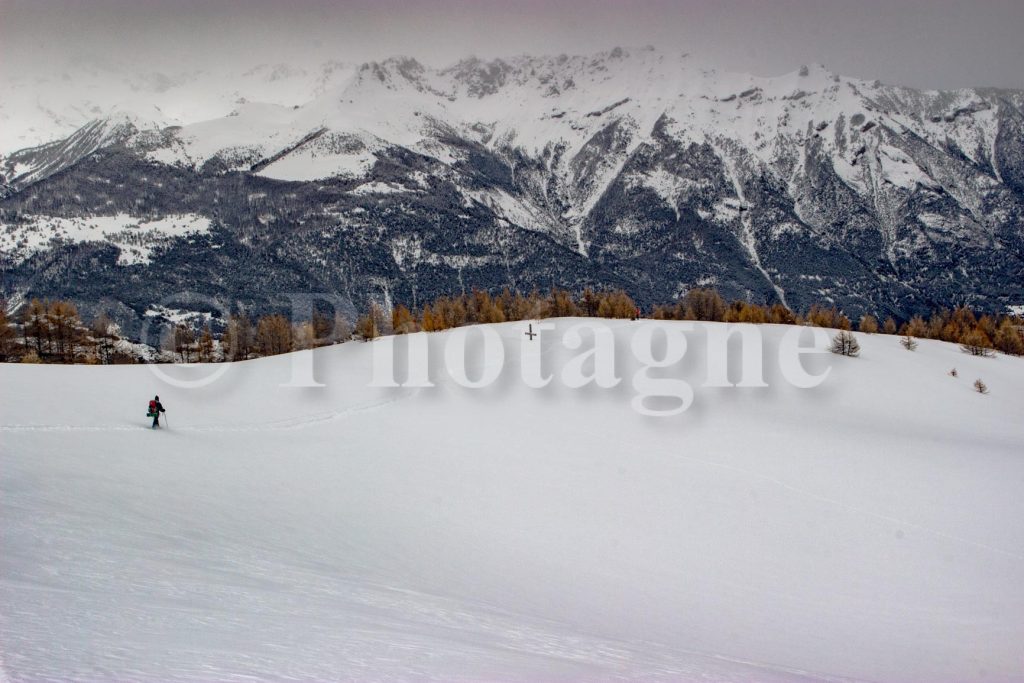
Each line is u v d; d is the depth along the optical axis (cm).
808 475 3366
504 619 1281
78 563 1160
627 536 2375
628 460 3431
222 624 876
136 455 2684
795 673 1174
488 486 2795
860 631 1752
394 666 768
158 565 1239
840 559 2358
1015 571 2372
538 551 2106
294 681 652
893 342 8669
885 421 5391
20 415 3372
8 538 1273
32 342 9600
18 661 600
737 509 2786
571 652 1048
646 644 1281
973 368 7688
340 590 1293
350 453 3181
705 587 1978
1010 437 5306
